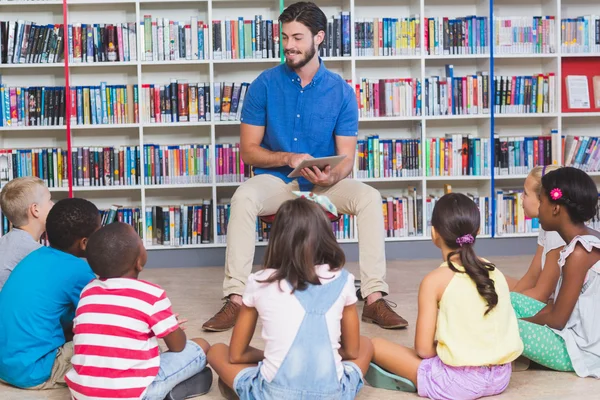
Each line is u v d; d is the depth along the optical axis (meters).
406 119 4.86
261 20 4.75
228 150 4.79
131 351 2.11
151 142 5.00
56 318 2.48
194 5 4.94
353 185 3.51
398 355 2.39
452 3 5.11
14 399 2.41
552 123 4.99
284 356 2.06
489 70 4.87
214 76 4.98
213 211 4.81
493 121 4.88
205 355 2.38
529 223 5.02
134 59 4.71
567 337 2.54
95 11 4.88
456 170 4.93
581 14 5.19
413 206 4.93
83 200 2.53
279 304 2.07
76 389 2.11
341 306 2.12
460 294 2.25
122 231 2.18
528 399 2.33
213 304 3.76
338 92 3.65
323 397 2.06
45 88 4.68
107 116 4.72
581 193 2.48
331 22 4.79
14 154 4.68
